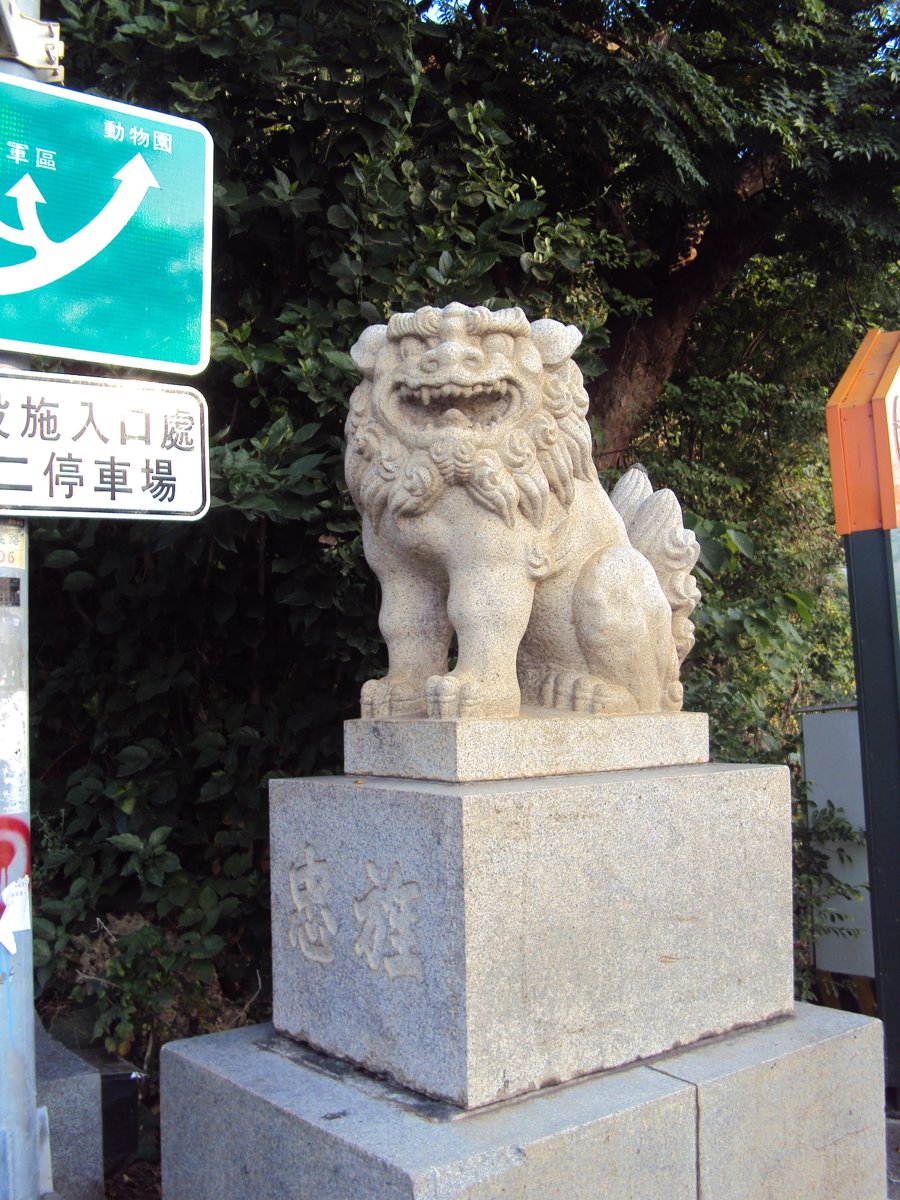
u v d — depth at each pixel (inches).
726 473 221.8
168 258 77.6
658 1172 70.5
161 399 74.4
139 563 127.6
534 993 71.3
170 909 120.8
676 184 178.9
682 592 97.3
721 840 84.9
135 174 76.3
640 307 177.9
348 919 78.5
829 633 231.8
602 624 85.6
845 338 230.2
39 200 71.9
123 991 112.8
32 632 132.2
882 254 212.4
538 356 84.9
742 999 85.7
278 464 113.8
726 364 231.6
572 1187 65.7
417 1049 71.7
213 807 130.6
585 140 175.6
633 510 102.3
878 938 116.6
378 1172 62.4
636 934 77.9
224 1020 123.2
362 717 85.8
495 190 131.0
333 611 124.5
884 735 117.9
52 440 69.8
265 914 128.7
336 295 126.3
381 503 84.8
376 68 122.4
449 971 68.9
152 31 113.7
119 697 126.0
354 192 125.0
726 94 169.8
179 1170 83.0
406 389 81.8
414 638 87.0
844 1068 85.0
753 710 153.1
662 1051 79.2
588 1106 69.3
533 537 83.5
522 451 82.4
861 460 121.1
